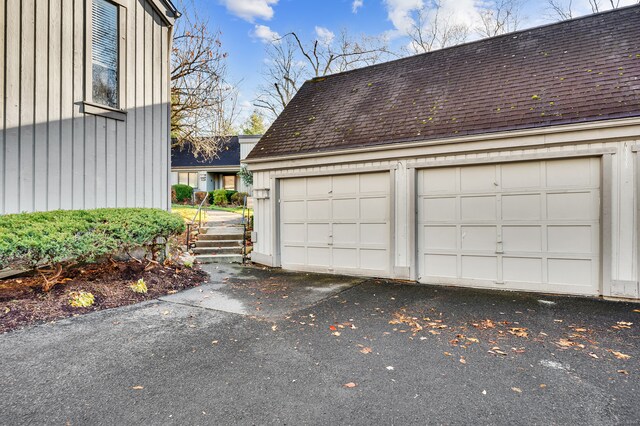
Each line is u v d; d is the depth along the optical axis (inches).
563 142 223.0
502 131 234.4
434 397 105.0
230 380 114.5
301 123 356.2
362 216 296.2
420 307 199.6
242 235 400.2
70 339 144.8
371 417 95.3
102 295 196.4
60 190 232.2
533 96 250.8
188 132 519.8
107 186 259.0
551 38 301.3
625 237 210.7
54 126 229.5
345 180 304.7
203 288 239.6
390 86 346.9
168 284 233.1
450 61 338.3
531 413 97.1
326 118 344.5
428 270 269.4
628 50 251.0
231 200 824.3
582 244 224.1
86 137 246.4
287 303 206.2
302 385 111.8
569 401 102.9
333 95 378.9
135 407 98.8
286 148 329.7
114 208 248.1
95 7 253.1
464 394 106.7
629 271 209.9
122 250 220.4
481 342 147.0
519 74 279.9
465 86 296.8
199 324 166.2
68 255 179.3
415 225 270.5
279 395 105.9
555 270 230.8
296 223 328.8
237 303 203.9
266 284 258.5
